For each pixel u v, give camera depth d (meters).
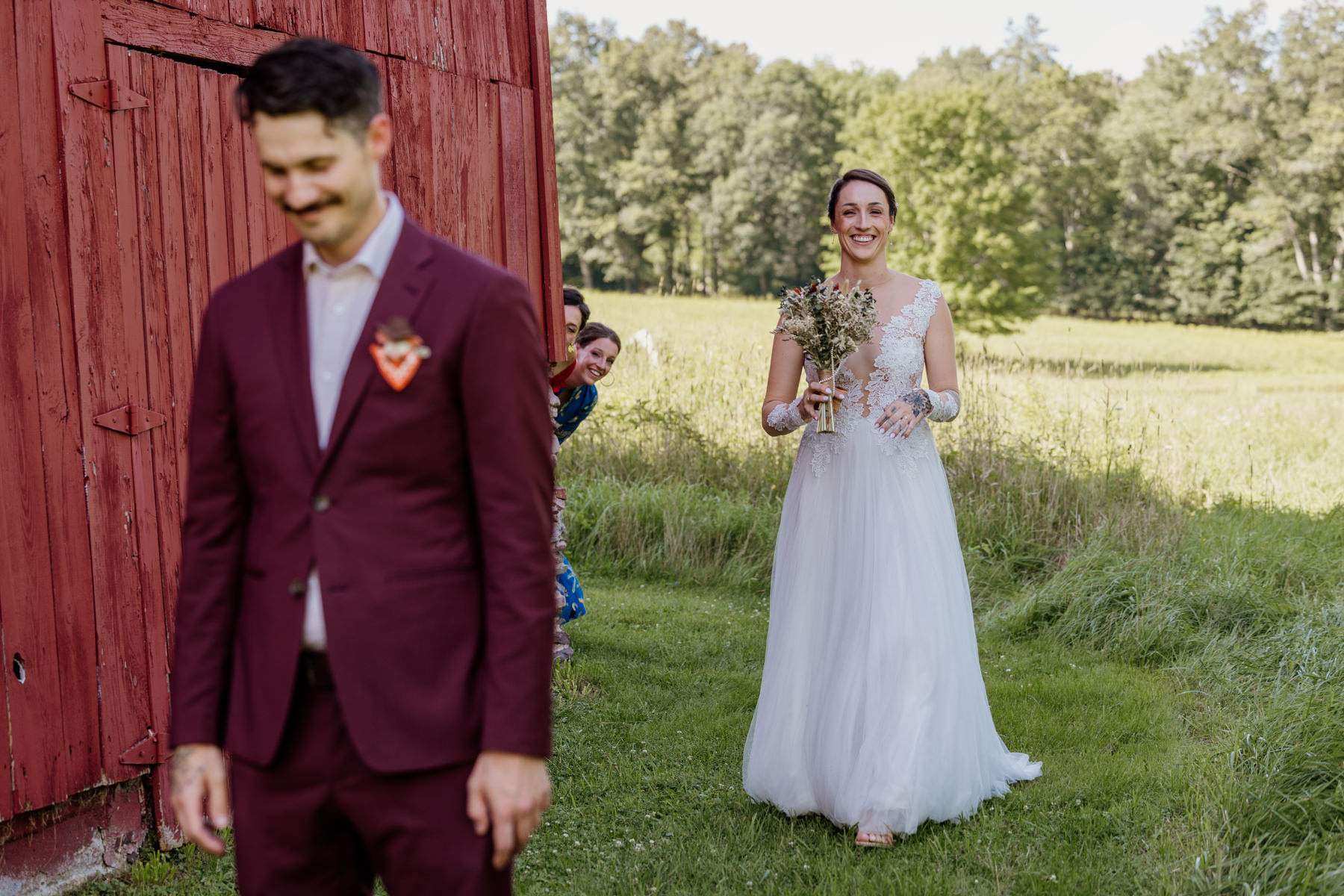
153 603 3.12
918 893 2.81
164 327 3.15
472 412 1.51
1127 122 63.41
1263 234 53.44
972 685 3.42
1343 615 4.97
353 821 1.55
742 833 3.24
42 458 2.82
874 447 3.36
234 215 3.36
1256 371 34.12
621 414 8.66
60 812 2.91
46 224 2.84
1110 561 6.04
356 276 1.55
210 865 3.07
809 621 3.38
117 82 3.00
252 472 1.57
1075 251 61.47
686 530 7.06
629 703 4.44
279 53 1.41
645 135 74.44
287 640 1.52
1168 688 4.61
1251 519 7.57
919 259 41.00
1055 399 10.27
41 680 2.81
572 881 2.94
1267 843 2.98
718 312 37.72
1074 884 2.84
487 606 1.52
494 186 4.46
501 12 4.51
